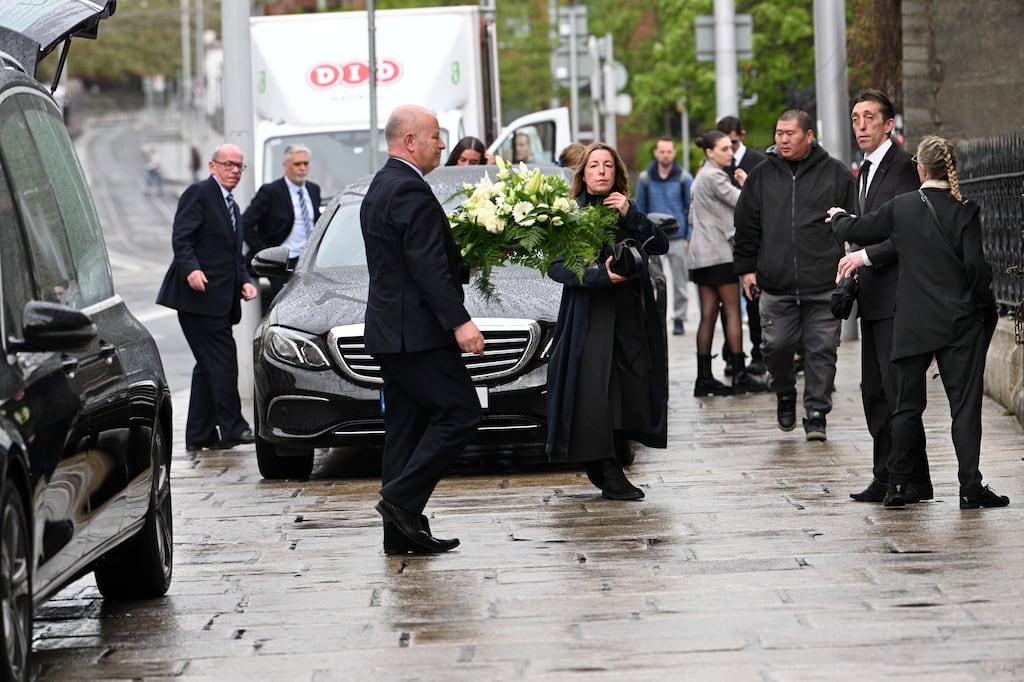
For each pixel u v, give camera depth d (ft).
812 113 114.21
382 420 37.73
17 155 22.88
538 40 203.72
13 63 24.41
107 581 26.66
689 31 154.61
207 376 45.83
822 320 41.88
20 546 19.80
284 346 38.24
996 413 45.50
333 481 39.29
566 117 80.18
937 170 31.63
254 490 38.22
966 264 31.32
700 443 42.57
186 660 22.88
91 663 22.88
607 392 33.94
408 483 29.53
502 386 37.58
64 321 20.54
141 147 362.94
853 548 28.50
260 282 57.57
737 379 53.72
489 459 41.70
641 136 224.12
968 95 55.62
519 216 29.86
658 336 34.50
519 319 37.73
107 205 273.54
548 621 24.16
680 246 74.38
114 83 493.77
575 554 29.04
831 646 22.06
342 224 43.21
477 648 22.77
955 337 31.53
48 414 21.06
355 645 23.30
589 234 30.50
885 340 32.89
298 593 26.94
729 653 21.89
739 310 53.57
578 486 36.70
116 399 24.49
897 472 32.22
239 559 30.01
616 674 21.09
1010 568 26.43
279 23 71.05
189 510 35.53
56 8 28.09
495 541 30.58
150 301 117.80
